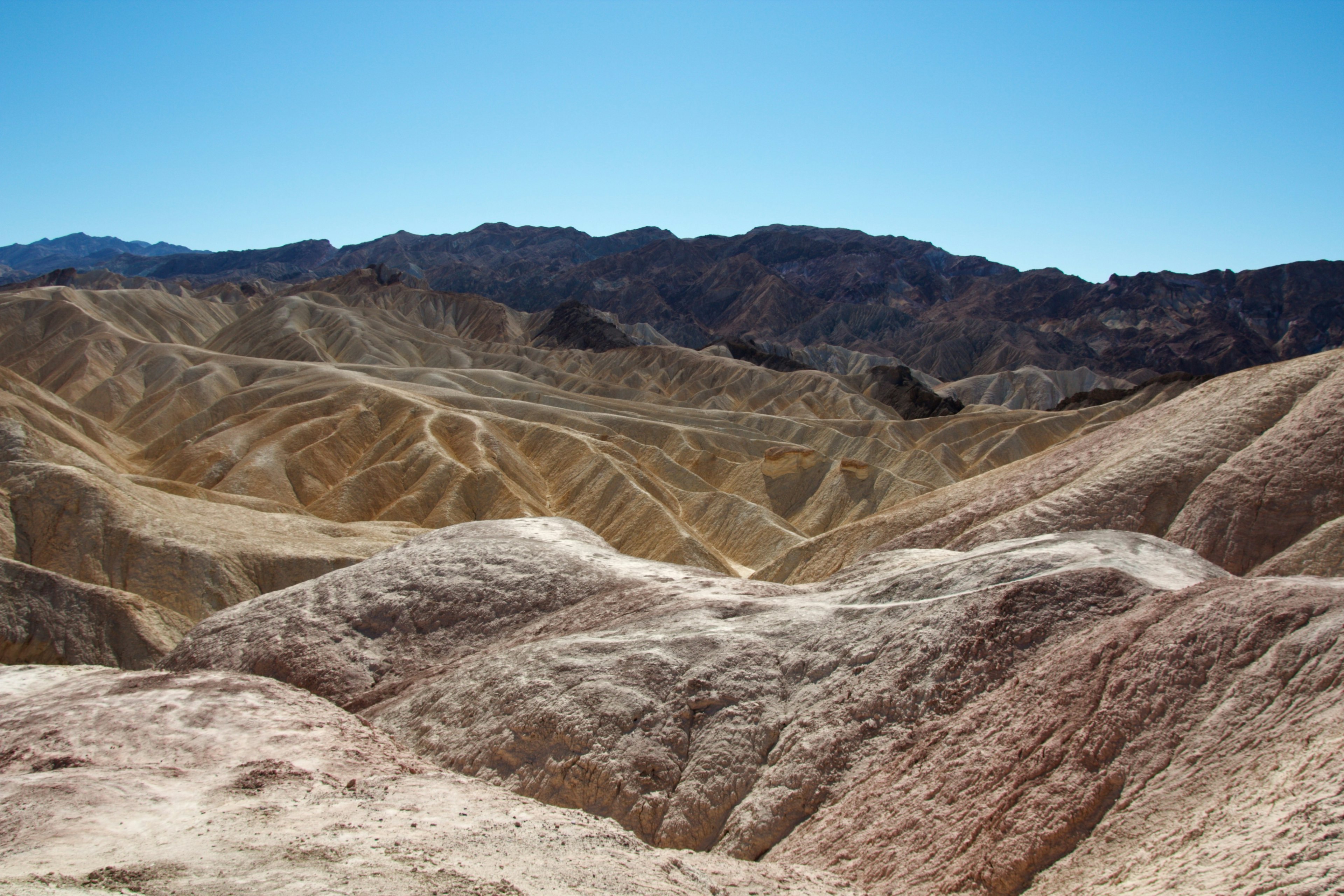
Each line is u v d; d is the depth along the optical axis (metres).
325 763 14.04
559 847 10.11
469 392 126.12
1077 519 41.00
